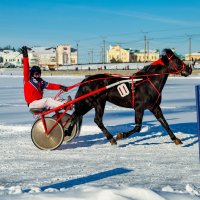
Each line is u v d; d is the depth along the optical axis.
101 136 11.88
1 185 6.28
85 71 85.38
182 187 5.97
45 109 10.26
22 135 12.11
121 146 10.35
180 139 11.21
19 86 40.34
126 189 4.72
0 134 12.32
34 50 150.50
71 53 154.88
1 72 103.75
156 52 149.50
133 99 10.38
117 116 16.86
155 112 10.61
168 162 8.18
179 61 10.43
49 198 4.56
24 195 4.82
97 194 4.59
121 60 147.38
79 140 11.30
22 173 7.25
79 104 10.56
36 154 9.38
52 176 6.93
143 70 10.57
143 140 11.22
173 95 28.20
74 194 4.68
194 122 14.98
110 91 10.51
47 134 9.95
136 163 8.10
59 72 85.38
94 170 7.40
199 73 69.12
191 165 7.82
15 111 18.92
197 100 7.95
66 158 8.82
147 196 4.56
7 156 9.09
